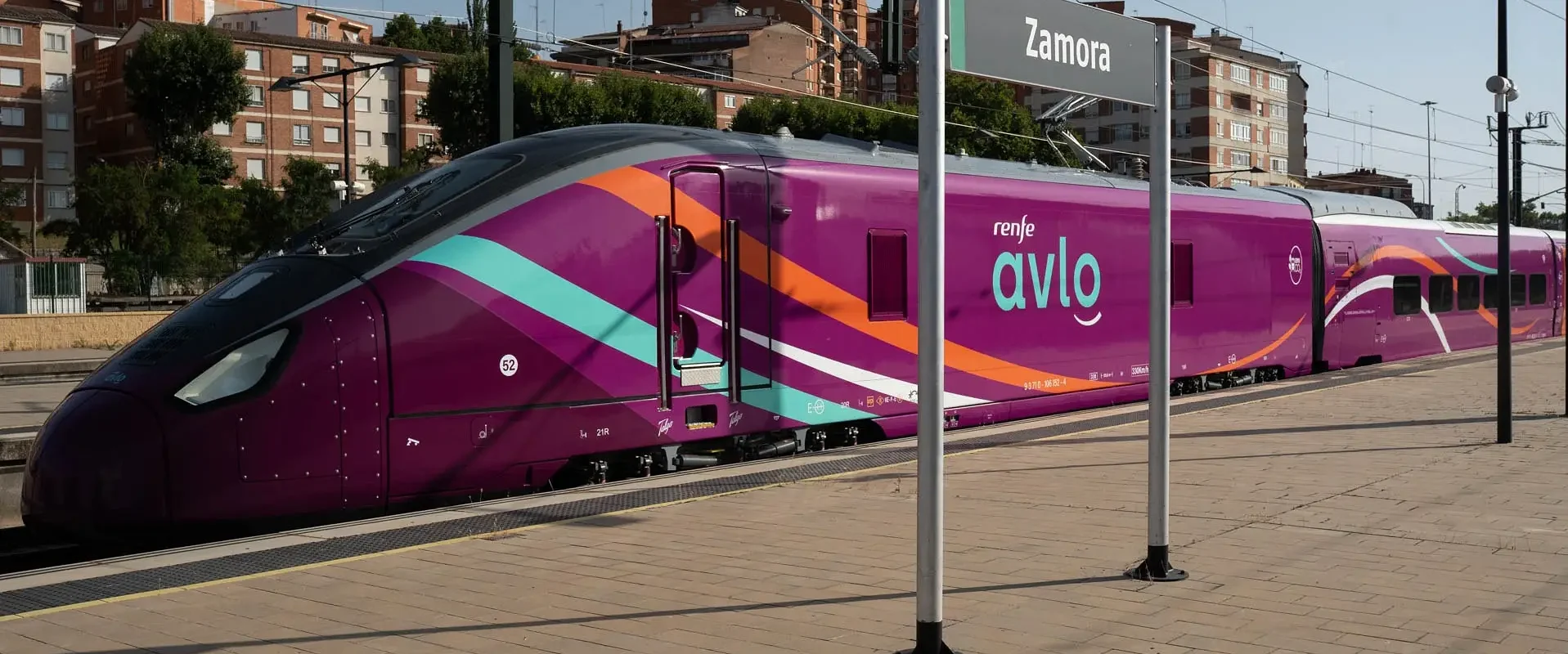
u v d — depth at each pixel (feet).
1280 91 319.27
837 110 200.64
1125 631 20.12
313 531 28.27
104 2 291.17
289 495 30.37
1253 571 24.11
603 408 35.70
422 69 248.73
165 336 31.42
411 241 33.06
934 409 18.24
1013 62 20.25
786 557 25.58
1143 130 295.69
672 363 37.35
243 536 30.01
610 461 36.76
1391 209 85.10
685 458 38.60
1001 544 26.61
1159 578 23.43
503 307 33.68
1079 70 21.63
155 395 29.71
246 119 229.45
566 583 23.47
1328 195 77.15
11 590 22.91
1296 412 51.49
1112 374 54.75
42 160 238.48
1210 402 55.06
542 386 34.42
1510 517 29.30
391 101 246.27
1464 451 40.40
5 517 38.24
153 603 22.03
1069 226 52.31
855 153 44.55
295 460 30.45
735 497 32.45
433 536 27.66
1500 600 21.88
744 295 39.32
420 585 23.32
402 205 34.94
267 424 30.14
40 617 21.13
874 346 43.60
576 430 35.14
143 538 29.25
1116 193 55.26
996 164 50.93
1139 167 62.34
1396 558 25.13
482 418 33.27
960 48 19.17
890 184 44.34
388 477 31.81
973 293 47.70
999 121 187.52
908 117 194.49
